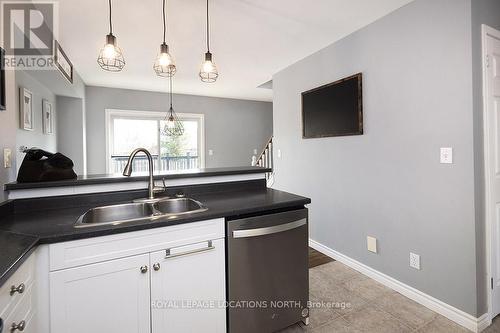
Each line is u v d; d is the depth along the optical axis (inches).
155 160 210.7
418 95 78.8
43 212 60.7
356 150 100.3
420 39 77.7
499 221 72.8
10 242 41.3
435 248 76.5
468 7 67.0
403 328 70.7
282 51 117.5
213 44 110.4
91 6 80.0
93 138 187.0
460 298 71.5
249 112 248.5
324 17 88.7
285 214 66.4
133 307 50.9
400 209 85.6
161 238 52.8
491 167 70.2
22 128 108.3
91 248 47.1
